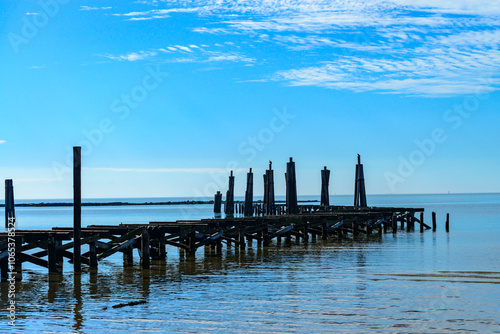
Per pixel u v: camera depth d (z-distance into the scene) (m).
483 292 22.05
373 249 36.66
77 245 25.91
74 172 25.81
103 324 17.80
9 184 64.88
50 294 22.16
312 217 42.31
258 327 17.39
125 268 28.75
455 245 39.00
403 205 163.75
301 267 28.55
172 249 38.50
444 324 17.64
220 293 22.11
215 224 35.22
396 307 19.69
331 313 18.92
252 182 71.62
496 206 149.88
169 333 16.86
